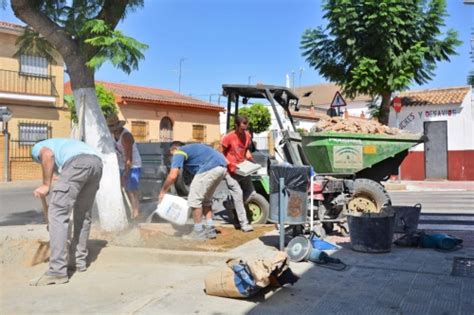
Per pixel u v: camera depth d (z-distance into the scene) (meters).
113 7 7.47
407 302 4.72
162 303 4.71
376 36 16.83
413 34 17.30
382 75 17.17
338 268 5.86
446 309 4.53
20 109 24.62
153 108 31.77
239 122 8.31
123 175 8.77
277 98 9.32
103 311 4.54
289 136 8.62
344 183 8.08
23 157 24.39
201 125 35.41
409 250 6.90
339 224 7.99
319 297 4.87
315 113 41.91
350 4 16.91
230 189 8.16
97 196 7.61
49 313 4.50
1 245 6.77
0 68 23.94
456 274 5.65
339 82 18.48
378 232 6.60
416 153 21.14
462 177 20.38
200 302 4.73
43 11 7.35
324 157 9.08
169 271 5.96
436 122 20.70
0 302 4.82
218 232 8.08
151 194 11.20
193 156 7.45
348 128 9.21
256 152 9.90
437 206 13.05
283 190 6.68
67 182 5.48
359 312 4.47
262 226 8.55
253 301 4.76
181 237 7.50
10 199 15.25
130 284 5.40
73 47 7.48
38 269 6.09
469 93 20.28
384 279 5.46
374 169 9.53
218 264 6.24
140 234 7.42
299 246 6.27
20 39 8.52
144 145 11.61
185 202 7.51
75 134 7.70
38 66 25.34
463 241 7.67
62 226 5.48
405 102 21.05
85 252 6.06
